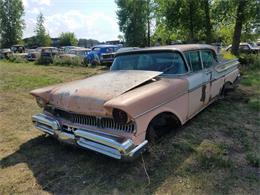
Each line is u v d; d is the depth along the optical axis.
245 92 6.49
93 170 2.98
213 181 2.67
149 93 2.90
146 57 3.99
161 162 3.06
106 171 2.95
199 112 4.49
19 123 4.76
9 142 3.89
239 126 4.16
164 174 2.82
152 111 2.91
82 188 2.66
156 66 3.84
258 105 5.14
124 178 2.79
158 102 3.01
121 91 2.90
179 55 3.74
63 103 3.18
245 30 16.38
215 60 4.86
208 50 4.59
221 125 4.21
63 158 3.32
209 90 4.50
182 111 3.58
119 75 3.58
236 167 2.92
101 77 3.64
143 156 3.16
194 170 2.88
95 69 14.45
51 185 2.74
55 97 3.34
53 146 3.71
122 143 2.58
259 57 12.66
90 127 2.95
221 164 2.95
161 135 3.43
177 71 3.66
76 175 2.90
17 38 53.44
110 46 17.44
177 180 2.71
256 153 3.22
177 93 3.38
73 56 17.77
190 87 3.71
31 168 3.11
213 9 16.17
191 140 3.63
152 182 2.70
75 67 15.95
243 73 9.79
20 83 9.33
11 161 3.30
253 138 3.69
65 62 17.38
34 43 56.88
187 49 3.90
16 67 15.91
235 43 15.02
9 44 52.50
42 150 3.58
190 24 16.88
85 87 3.18
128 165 3.03
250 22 15.38
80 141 2.94
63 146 3.65
